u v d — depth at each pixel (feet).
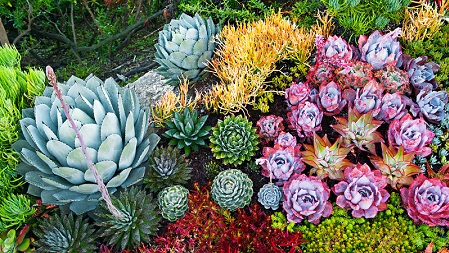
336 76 4.85
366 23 5.29
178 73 5.35
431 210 3.84
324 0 5.32
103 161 3.89
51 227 4.09
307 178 4.07
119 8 7.85
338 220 4.10
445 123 4.61
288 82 5.29
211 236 4.17
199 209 4.24
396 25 5.58
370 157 4.39
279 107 5.15
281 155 4.31
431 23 5.25
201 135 4.78
